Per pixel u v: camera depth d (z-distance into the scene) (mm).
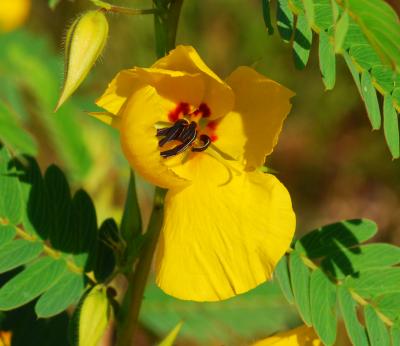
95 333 214
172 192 214
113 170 294
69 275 225
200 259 209
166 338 225
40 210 226
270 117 214
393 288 218
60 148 279
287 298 217
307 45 201
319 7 202
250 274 208
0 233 223
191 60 208
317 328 215
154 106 203
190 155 216
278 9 201
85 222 228
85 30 205
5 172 225
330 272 219
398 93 202
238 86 215
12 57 294
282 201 209
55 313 221
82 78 206
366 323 216
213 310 258
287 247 208
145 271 224
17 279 222
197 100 216
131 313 225
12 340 234
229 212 211
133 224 222
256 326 257
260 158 214
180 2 212
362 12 186
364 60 202
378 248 220
